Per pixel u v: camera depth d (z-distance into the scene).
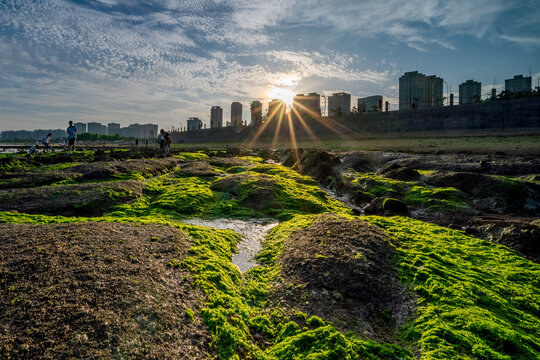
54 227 7.49
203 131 135.12
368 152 30.84
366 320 5.49
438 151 31.02
